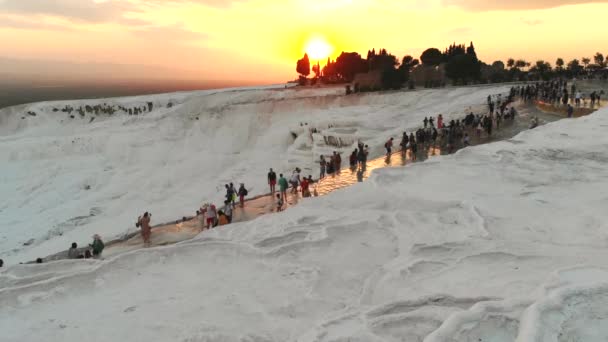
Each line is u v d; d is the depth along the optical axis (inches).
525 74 2112.5
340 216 428.5
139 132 1851.6
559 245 297.9
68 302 282.4
